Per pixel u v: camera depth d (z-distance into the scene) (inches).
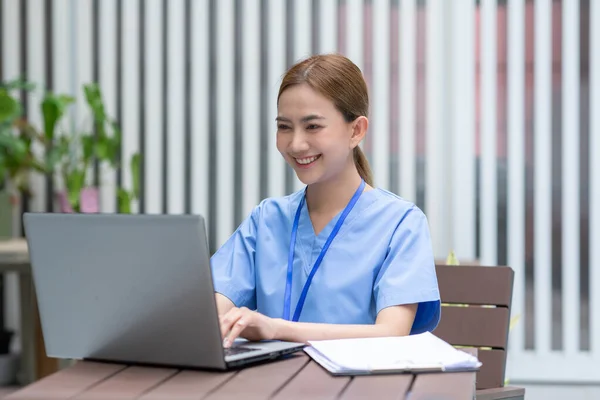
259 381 69.9
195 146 234.4
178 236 69.6
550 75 228.1
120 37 234.7
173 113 234.1
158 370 74.6
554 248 229.1
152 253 71.2
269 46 232.1
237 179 234.4
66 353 79.4
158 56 233.5
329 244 96.7
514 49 227.8
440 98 229.5
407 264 93.4
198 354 72.9
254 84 233.0
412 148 230.1
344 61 94.8
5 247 207.6
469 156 229.1
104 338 76.6
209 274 69.4
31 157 226.4
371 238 96.1
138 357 76.1
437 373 72.2
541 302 228.8
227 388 67.7
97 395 66.7
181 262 70.1
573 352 228.2
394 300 91.0
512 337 229.1
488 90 228.8
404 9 229.0
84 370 75.2
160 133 234.8
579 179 228.2
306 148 92.0
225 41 232.7
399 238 95.2
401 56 229.5
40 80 235.0
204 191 234.8
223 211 234.8
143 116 235.0
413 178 230.4
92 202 222.2
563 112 228.1
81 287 76.1
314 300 95.6
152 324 73.5
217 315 70.6
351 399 64.1
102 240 73.4
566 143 227.8
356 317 94.7
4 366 221.8
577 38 226.8
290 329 83.7
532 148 229.5
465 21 227.8
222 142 233.8
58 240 76.0
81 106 236.5
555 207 229.0
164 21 233.8
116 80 235.0
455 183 229.5
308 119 91.4
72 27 236.1
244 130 233.5
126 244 72.2
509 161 229.1
